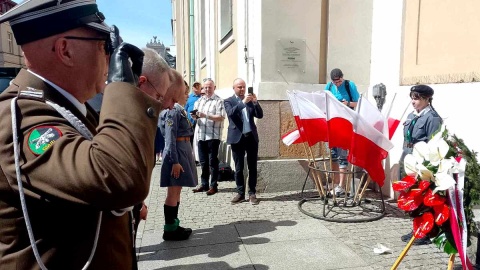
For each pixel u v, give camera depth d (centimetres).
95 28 105
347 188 501
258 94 554
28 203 92
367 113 423
